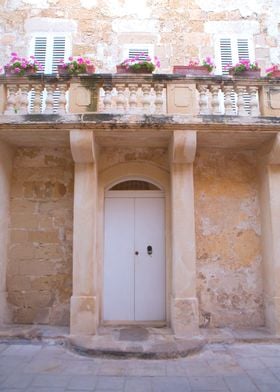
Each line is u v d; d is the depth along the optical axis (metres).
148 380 4.05
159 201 6.53
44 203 6.31
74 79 5.69
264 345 5.30
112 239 6.44
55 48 7.08
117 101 5.71
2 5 7.18
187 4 7.27
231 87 5.80
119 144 6.19
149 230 6.47
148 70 5.82
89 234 5.59
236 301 6.07
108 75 5.67
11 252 6.17
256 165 6.42
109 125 5.41
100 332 5.56
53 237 6.23
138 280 6.35
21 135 5.72
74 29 7.15
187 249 5.60
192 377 4.13
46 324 5.99
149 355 4.71
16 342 5.32
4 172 6.05
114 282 6.34
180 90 5.72
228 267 6.15
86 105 5.64
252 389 3.81
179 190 5.73
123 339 5.21
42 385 3.88
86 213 5.64
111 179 6.35
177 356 4.75
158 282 6.34
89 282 5.48
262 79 5.74
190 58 7.08
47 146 6.37
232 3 7.27
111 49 7.09
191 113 5.64
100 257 6.18
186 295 5.49
